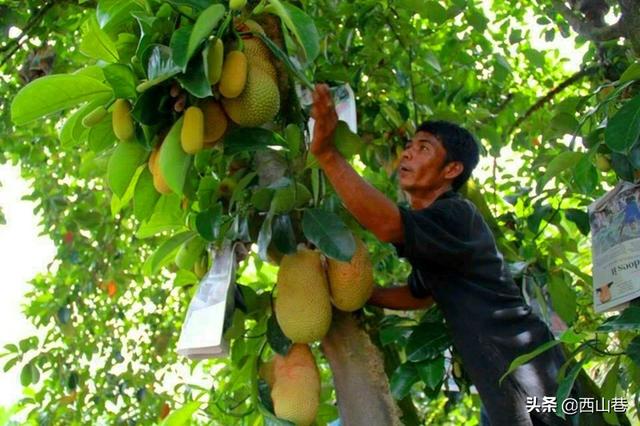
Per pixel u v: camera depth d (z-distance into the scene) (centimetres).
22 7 382
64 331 425
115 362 457
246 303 221
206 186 206
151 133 186
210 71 174
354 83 326
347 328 207
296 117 208
